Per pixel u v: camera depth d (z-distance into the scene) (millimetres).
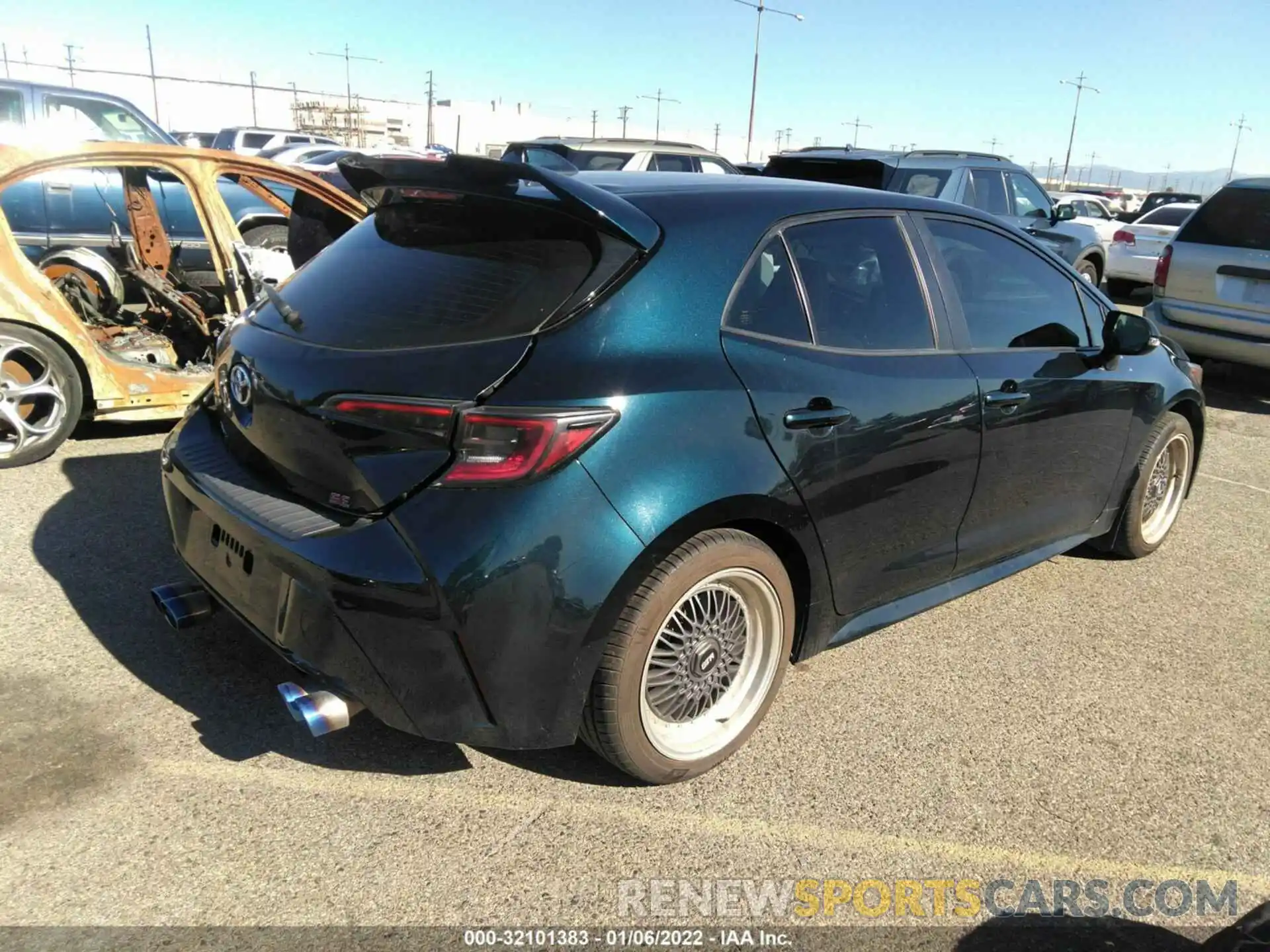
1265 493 5855
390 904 2223
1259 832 2691
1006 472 3443
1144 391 4074
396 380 2279
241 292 5336
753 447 2541
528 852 2422
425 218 2754
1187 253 8180
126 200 6055
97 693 2930
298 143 24688
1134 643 3789
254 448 2658
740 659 2814
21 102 8453
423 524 2211
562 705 2367
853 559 2957
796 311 2805
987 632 3824
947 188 10109
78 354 4789
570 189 2406
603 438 2285
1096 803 2775
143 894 2193
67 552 3855
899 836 2582
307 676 2387
